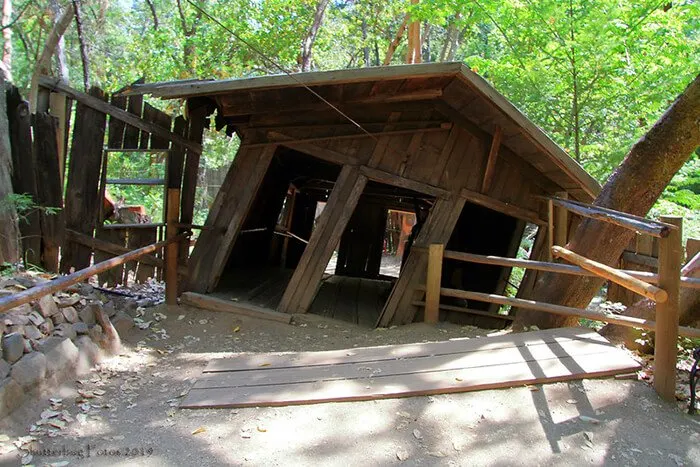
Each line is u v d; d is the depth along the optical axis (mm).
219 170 19000
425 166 6125
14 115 5406
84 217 5898
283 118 6133
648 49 8766
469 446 2695
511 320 6402
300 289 6098
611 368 3354
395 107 6039
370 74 4949
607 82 8797
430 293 5684
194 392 3443
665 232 2973
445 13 10461
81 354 3764
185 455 2656
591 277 5020
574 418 2908
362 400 3197
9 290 3666
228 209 6234
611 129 9562
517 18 9289
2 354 2984
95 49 18312
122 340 4660
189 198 6328
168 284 5848
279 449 2709
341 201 6113
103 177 5949
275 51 15742
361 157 6109
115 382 3711
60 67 13430
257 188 6191
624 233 4910
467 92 5344
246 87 5078
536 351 3721
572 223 6797
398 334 5387
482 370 3457
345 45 21938
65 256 5828
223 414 3127
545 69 9242
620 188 4805
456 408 3059
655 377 3148
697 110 4441
